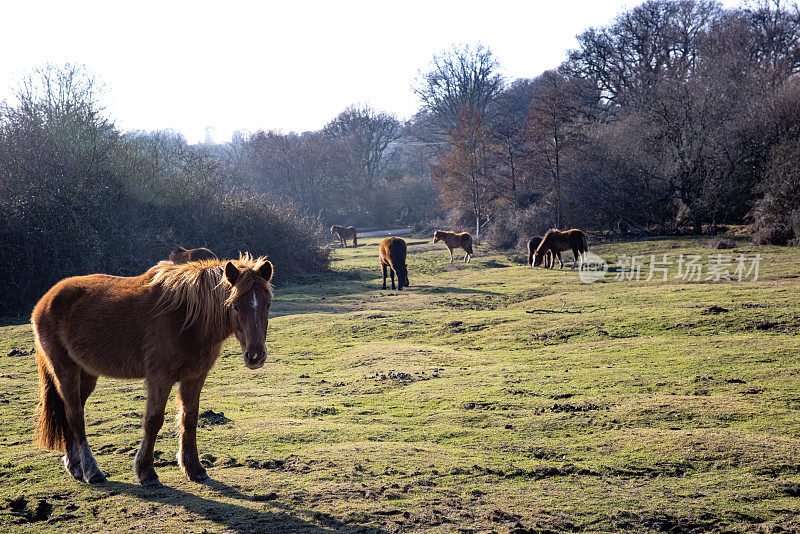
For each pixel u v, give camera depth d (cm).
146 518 464
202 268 538
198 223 2942
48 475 574
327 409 847
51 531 443
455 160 5134
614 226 4328
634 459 612
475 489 539
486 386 959
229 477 560
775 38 5072
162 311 525
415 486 542
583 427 727
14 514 477
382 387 991
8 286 2188
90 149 2561
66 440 572
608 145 4441
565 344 1308
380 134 8094
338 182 7531
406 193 7600
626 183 4222
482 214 5291
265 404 886
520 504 505
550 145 4634
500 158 5119
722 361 1019
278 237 3153
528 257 3206
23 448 669
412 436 721
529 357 1190
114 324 536
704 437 652
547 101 4612
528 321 1548
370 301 2130
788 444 626
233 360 1270
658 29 5203
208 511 478
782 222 3150
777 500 508
